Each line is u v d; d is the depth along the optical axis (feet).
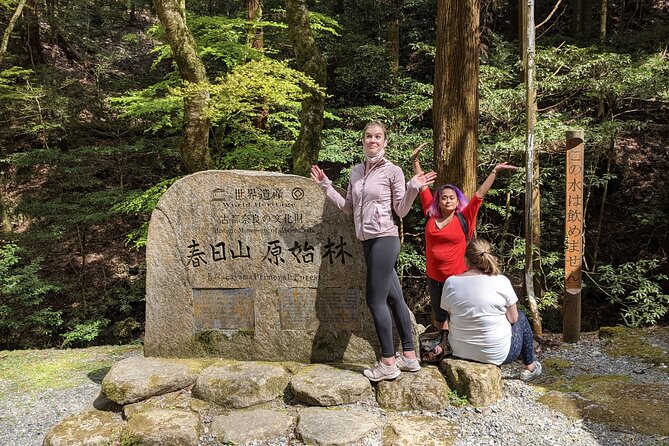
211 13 43.78
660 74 23.86
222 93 18.52
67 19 47.60
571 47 24.27
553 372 13.04
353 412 10.51
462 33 14.88
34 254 31.68
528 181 15.44
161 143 32.83
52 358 16.05
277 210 12.35
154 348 12.96
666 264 29.43
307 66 21.48
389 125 27.76
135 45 56.65
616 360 13.67
